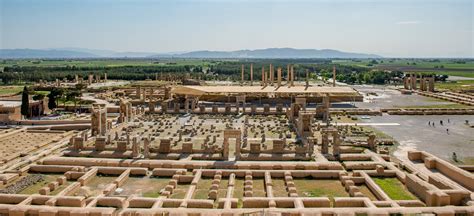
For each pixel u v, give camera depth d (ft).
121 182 147.84
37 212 115.85
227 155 179.73
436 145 214.69
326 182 152.05
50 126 260.01
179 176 150.10
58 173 162.30
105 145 196.85
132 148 182.39
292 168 164.66
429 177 144.36
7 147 203.82
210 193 131.44
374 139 202.69
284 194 136.67
